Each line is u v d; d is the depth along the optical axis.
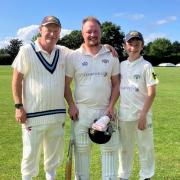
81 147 1.97
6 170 2.38
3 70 16.25
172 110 4.87
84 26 1.93
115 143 1.99
